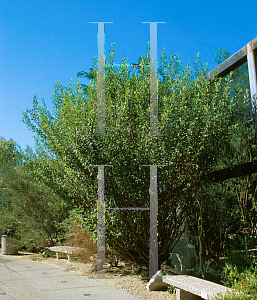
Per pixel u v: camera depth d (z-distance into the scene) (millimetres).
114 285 5797
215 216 6570
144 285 5734
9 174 11055
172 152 5449
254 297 3555
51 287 5668
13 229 11008
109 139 5340
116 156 5352
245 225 5852
